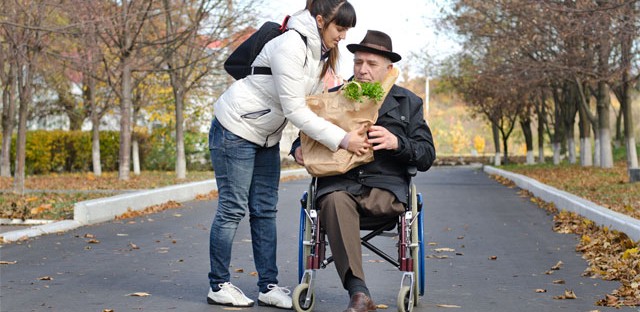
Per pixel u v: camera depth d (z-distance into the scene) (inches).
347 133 227.6
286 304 252.7
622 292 276.5
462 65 1456.7
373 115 229.8
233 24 984.9
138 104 1273.4
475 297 278.1
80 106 1411.2
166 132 1433.3
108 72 961.5
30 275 321.1
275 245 258.7
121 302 263.4
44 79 1079.0
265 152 253.4
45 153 1342.3
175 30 980.6
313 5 233.1
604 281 310.7
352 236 226.1
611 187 861.2
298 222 540.1
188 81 1219.2
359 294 219.8
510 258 378.9
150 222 546.6
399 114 239.6
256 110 245.0
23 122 738.8
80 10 655.8
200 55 1003.9
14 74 994.1
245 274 322.7
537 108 1953.7
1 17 692.1
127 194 628.7
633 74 1139.3
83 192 771.4
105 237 456.8
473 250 408.5
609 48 917.2
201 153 1483.8
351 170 233.0
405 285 237.8
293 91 229.6
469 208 669.3
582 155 1483.8
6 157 1054.4
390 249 406.9
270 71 242.8
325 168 228.4
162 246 417.4
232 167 249.1
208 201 759.1
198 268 340.5
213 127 253.9
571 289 294.2
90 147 1362.0
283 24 240.1
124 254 385.7
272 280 258.1
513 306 262.1
